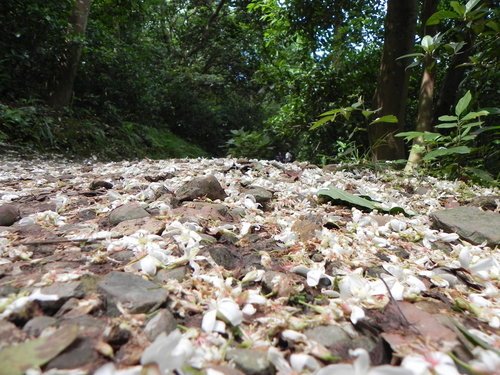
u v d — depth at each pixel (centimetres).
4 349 69
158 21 1630
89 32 868
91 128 772
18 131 609
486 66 366
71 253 126
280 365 72
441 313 101
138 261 115
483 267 125
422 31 467
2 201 215
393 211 202
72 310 86
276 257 131
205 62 1719
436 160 349
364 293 101
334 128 654
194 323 89
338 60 643
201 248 129
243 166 320
